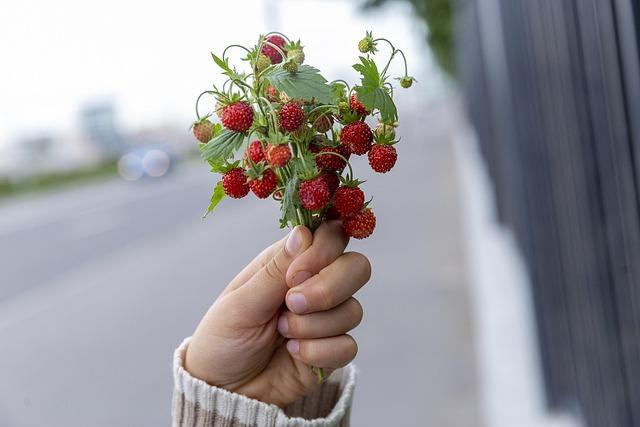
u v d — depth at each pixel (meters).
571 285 3.01
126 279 9.12
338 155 0.96
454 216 10.89
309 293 1.00
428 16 12.87
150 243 12.17
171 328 6.44
